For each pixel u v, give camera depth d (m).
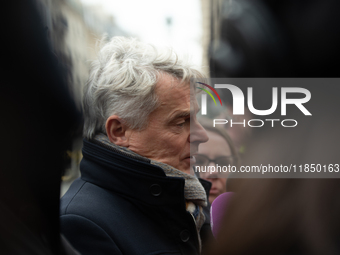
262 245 0.38
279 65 0.32
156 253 0.88
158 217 0.95
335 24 0.30
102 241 0.86
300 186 0.37
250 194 0.38
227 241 0.39
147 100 0.96
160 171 0.93
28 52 0.37
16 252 0.37
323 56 0.31
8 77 0.36
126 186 0.96
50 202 0.42
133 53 1.03
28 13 0.37
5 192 0.37
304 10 0.31
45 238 0.41
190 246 0.96
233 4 0.34
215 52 0.35
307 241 0.37
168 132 1.00
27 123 0.38
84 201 0.93
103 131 1.03
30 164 0.38
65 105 0.43
